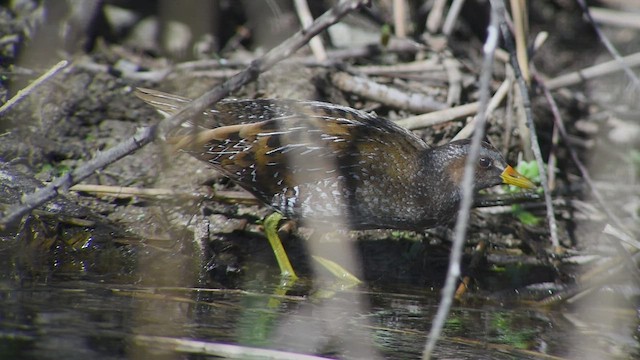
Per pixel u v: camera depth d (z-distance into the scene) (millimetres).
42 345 6758
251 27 14414
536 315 9336
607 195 12797
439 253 11211
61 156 11367
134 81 12484
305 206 10383
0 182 10250
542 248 11031
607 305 9820
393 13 14945
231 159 10250
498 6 6840
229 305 8641
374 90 12727
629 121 13984
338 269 10508
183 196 10789
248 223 11172
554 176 12664
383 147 10383
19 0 13359
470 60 14477
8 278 8789
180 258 9930
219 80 12711
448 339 8125
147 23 13789
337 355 7273
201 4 13727
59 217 10070
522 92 10703
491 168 10742
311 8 14461
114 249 9891
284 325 8070
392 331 8250
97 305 8070
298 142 10195
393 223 10617
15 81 11891
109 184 10977
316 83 12648
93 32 13234
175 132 10281
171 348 6992
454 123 12602
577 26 16516
